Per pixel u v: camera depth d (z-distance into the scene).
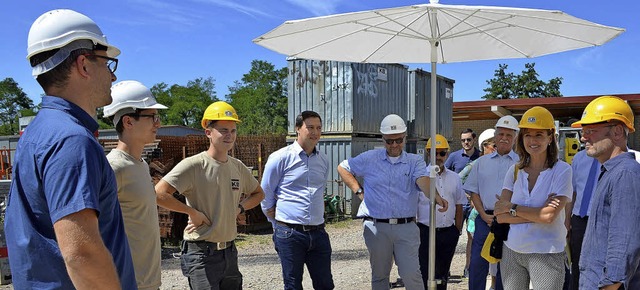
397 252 4.36
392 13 3.19
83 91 1.81
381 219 4.39
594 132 2.86
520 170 3.47
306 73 12.11
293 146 4.44
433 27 3.45
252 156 11.86
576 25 3.23
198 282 3.54
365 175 4.55
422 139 14.34
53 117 1.69
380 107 12.65
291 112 12.31
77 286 1.59
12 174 1.71
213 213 3.59
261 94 70.69
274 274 6.88
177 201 3.42
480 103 17.22
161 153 10.58
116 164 2.78
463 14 3.32
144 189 2.89
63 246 1.55
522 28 3.46
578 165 4.05
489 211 4.61
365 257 8.02
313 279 4.45
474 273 4.66
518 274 3.43
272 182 4.38
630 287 2.73
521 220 3.32
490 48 3.94
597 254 2.78
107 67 1.91
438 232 5.02
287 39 3.66
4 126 79.12
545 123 3.25
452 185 5.10
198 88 81.19
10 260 1.71
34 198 1.64
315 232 4.35
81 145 1.63
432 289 3.69
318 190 4.40
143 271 2.86
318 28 3.46
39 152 1.61
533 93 45.66
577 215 3.95
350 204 11.80
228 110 3.67
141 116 2.95
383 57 4.15
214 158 3.68
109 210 1.83
